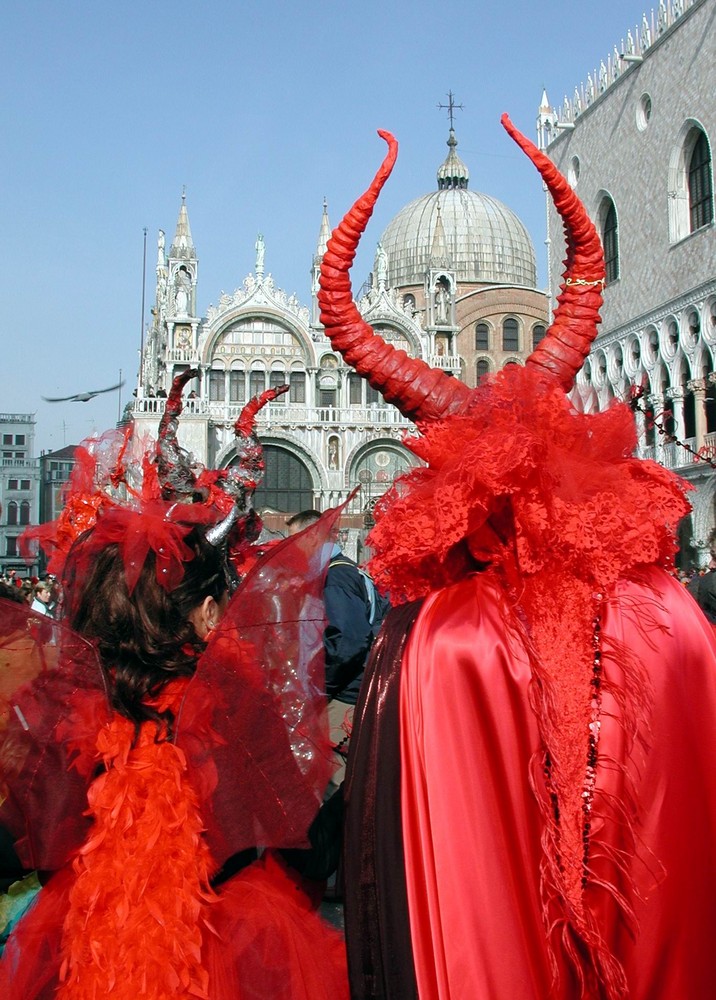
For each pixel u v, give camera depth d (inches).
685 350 1517.0
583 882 124.3
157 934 120.6
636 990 123.6
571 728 127.4
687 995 124.6
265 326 2335.1
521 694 129.1
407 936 126.3
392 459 2322.8
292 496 2303.2
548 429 145.8
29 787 129.3
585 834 124.6
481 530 143.1
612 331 1755.7
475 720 129.1
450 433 150.3
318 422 2284.7
